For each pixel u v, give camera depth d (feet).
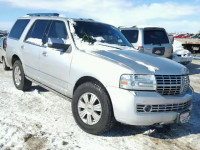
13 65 21.15
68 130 13.88
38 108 17.11
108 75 12.54
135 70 12.26
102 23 18.24
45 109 16.99
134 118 12.00
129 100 11.90
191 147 13.15
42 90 21.50
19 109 16.61
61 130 13.82
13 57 21.27
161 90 12.48
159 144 13.20
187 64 43.50
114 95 12.25
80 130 13.99
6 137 12.45
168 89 12.63
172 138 14.06
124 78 12.12
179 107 12.98
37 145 11.96
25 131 13.25
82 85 13.65
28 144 11.98
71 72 14.51
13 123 14.14
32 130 13.48
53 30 17.04
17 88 20.90
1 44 30.89
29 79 19.26
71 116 16.02
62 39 15.78
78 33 15.87
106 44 15.98
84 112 13.70
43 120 15.03
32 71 18.43
